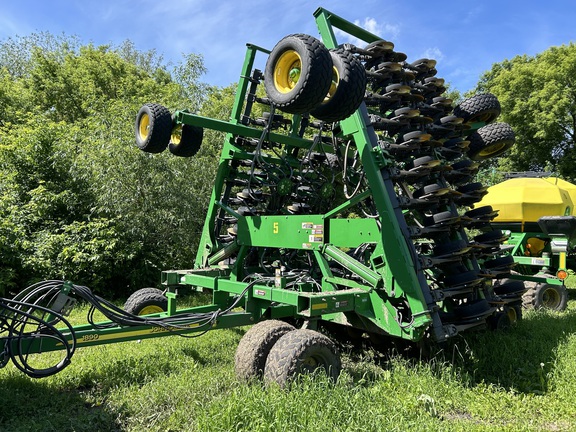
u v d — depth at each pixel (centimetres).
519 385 425
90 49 2259
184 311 521
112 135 953
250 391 353
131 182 909
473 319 455
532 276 812
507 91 2409
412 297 420
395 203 441
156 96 1319
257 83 600
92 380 429
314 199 639
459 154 521
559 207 924
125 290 958
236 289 505
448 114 534
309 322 439
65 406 375
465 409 381
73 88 1883
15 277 836
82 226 880
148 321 414
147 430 332
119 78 2045
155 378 441
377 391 386
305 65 367
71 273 845
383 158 442
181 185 950
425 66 526
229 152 608
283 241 528
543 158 2475
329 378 366
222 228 695
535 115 2255
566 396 396
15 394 386
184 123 527
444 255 447
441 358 468
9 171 941
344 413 329
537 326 627
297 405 326
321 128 600
